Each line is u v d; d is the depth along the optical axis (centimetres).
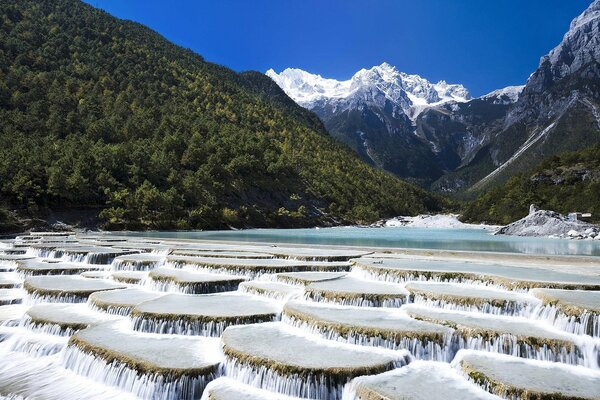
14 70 12338
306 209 13875
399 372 1670
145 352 1895
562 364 1697
